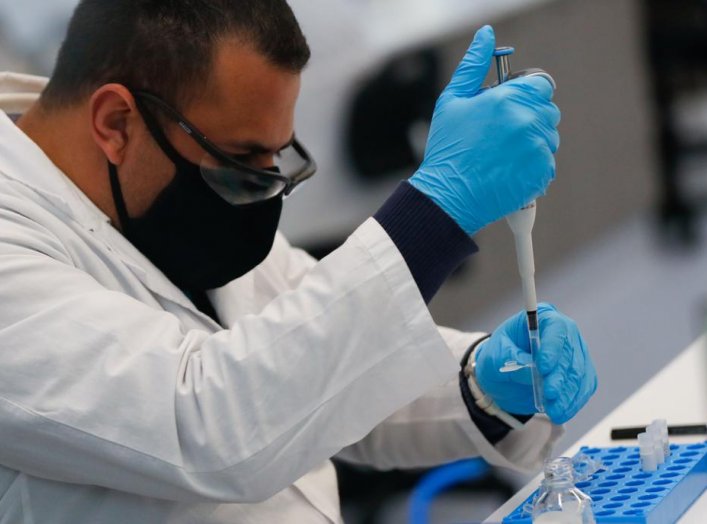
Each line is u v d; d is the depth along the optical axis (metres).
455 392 2.06
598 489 1.56
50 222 1.72
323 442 1.51
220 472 1.48
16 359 1.48
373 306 1.50
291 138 1.81
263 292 2.22
